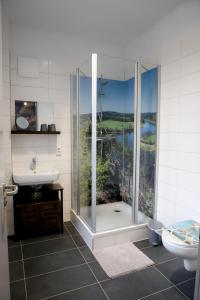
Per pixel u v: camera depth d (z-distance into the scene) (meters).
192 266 1.82
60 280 1.84
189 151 2.18
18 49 2.65
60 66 2.87
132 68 2.60
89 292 1.71
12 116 2.67
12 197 2.60
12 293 1.69
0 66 1.11
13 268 2.00
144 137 2.62
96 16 2.46
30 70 2.71
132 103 2.67
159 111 2.55
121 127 2.86
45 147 2.87
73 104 2.93
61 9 2.32
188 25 2.13
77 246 2.39
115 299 1.64
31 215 2.55
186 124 2.20
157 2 2.18
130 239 2.47
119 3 2.21
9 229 2.61
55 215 2.66
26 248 2.34
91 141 2.40
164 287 1.76
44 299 1.64
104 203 2.87
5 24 2.39
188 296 1.67
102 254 2.22
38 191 2.72
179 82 2.26
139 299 1.64
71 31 2.82
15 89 2.66
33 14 2.42
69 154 3.04
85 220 2.64
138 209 2.61
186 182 2.23
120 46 3.20
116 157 2.90
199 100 2.05
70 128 3.00
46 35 2.78
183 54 2.20
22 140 2.74
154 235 2.38
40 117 2.80
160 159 2.59
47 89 2.82
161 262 2.09
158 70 2.51
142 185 2.64
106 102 2.64
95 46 3.04
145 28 2.73
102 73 2.54
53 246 2.39
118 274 1.91
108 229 2.41
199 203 2.10
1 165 1.17
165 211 2.54
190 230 1.86
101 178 2.77
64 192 3.07
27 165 2.79
